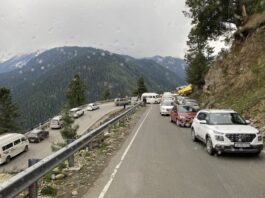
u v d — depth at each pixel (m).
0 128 72.50
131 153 13.07
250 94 25.72
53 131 55.00
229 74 34.88
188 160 11.56
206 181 8.70
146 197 7.43
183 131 21.09
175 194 7.61
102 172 9.93
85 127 53.25
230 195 7.47
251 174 9.45
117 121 23.86
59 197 7.60
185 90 81.94
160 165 10.77
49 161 7.88
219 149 11.89
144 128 23.12
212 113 13.94
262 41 32.25
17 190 6.07
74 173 9.91
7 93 77.75
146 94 71.81
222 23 44.81
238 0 42.56
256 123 18.45
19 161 32.75
